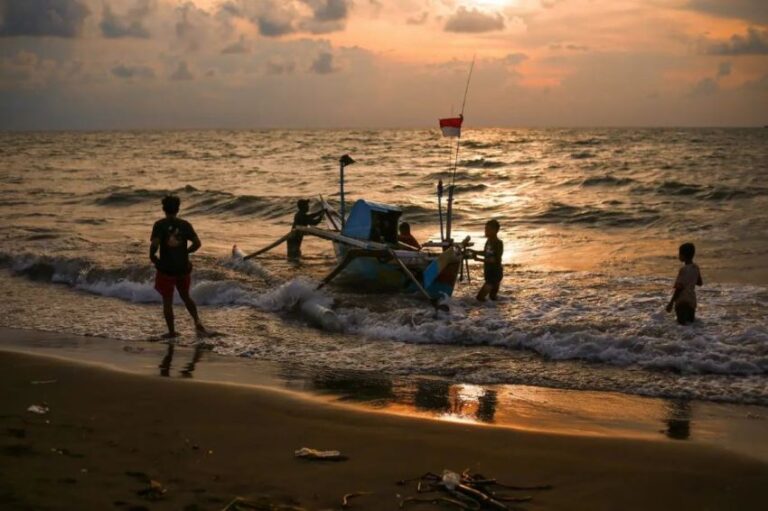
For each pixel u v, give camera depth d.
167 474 4.77
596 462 5.23
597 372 7.80
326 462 5.08
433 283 11.03
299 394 6.71
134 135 185.25
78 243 16.69
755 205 22.91
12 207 25.81
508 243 18.00
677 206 23.28
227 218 23.05
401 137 128.25
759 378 7.54
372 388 7.18
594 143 82.88
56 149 83.56
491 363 8.13
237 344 8.93
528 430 5.84
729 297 11.17
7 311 10.71
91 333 9.45
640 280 12.87
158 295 11.56
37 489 4.44
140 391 6.64
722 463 5.25
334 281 12.78
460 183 33.03
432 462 5.14
